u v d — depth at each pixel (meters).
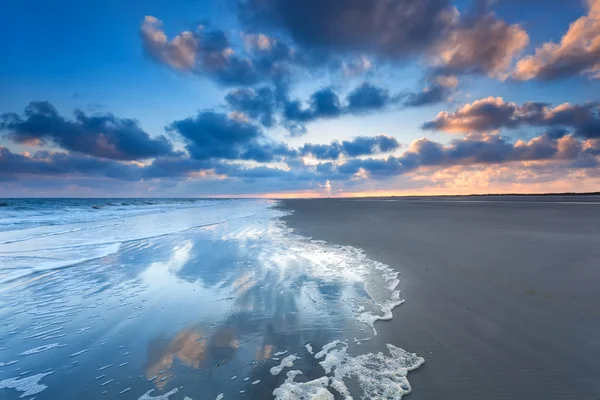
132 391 2.82
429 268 6.48
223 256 8.30
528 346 3.38
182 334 3.92
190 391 2.79
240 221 17.59
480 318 4.09
